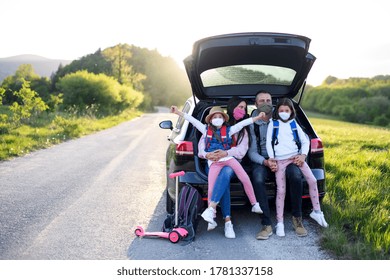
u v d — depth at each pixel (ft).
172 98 473.67
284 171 15.40
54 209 18.72
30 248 14.08
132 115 132.98
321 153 16.19
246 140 15.55
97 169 28.78
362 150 34.60
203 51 16.43
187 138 16.38
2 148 35.29
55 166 29.66
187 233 14.75
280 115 15.39
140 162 32.32
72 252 13.75
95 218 17.47
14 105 59.41
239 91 18.62
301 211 16.58
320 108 366.02
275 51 16.78
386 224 14.96
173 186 16.12
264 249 13.94
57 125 58.95
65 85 111.14
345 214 16.05
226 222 15.23
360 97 336.90
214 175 15.15
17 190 22.18
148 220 17.29
